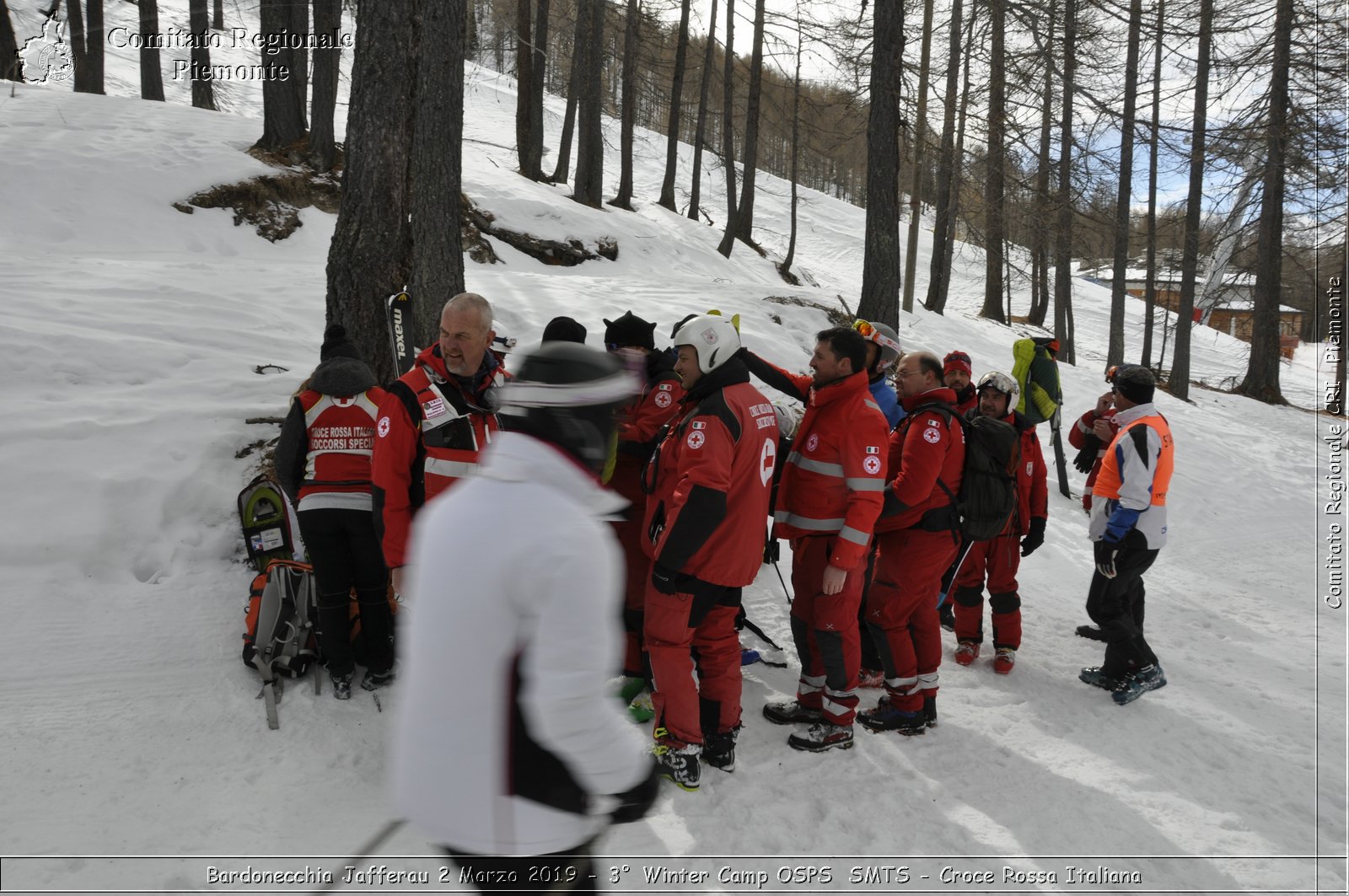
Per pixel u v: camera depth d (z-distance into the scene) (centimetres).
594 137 2177
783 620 536
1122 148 1862
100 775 317
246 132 1574
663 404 416
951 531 402
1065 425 1193
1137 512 447
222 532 463
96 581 419
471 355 345
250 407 536
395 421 342
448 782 158
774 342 1009
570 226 1789
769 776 363
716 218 3350
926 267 3662
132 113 1559
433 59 575
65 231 1133
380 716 373
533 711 152
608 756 157
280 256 1284
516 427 167
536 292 1012
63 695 354
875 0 991
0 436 463
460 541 158
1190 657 558
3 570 405
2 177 1188
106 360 564
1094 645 557
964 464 416
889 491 403
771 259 2636
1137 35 1647
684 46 2623
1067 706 462
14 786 305
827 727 388
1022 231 1966
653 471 381
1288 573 790
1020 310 3562
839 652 383
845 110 1619
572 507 162
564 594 152
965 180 1930
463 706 157
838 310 1255
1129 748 416
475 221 1628
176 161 1341
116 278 747
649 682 424
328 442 380
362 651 408
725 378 338
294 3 1515
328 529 376
